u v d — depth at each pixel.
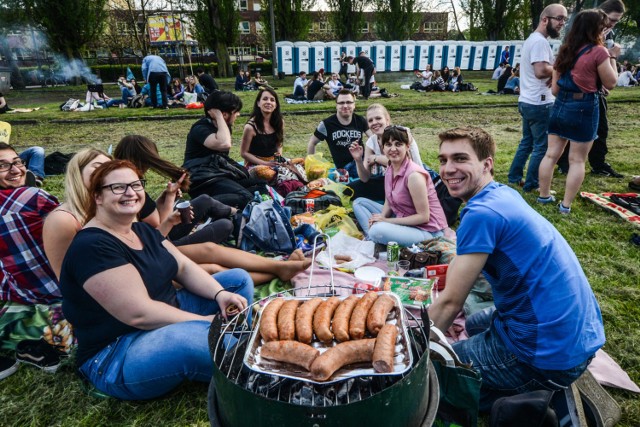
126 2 34.81
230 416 1.52
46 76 32.88
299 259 3.61
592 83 4.33
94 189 2.14
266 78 30.06
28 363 2.59
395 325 1.71
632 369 2.51
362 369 1.53
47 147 9.22
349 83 18.62
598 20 4.23
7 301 2.60
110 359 2.17
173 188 3.45
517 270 1.86
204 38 32.97
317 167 5.52
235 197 4.46
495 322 2.12
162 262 2.41
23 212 2.43
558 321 1.81
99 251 2.04
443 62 30.89
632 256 3.83
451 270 2.01
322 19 45.31
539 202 5.23
